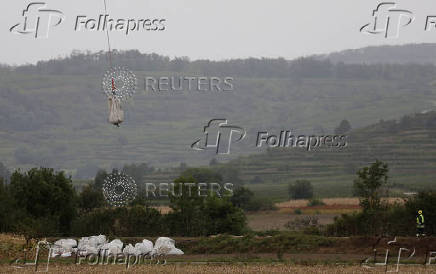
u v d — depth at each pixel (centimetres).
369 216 6538
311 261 4794
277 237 5703
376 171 7125
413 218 6325
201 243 5703
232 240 5703
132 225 7019
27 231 5803
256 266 4488
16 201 7119
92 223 6994
